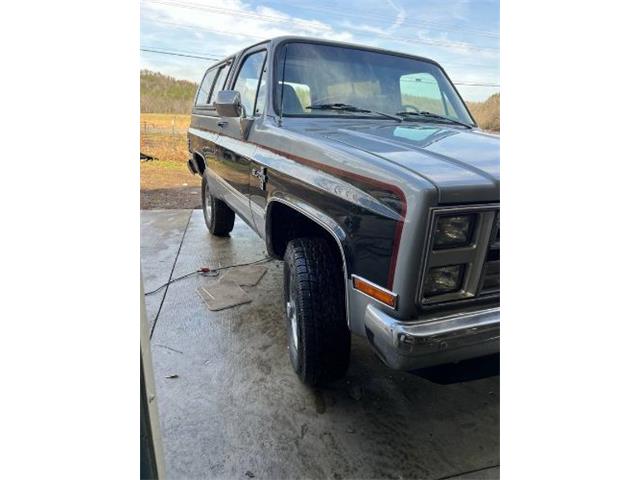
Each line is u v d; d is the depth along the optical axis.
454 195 1.39
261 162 2.57
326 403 2.20
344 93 2.73
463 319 1.48
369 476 1.78
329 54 2.82
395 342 1.42
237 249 4.70
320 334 2.04
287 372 2.45
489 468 1.84
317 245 2.12
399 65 2.97
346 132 2.21
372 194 1.57
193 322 3.02
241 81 3.38
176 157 11.34
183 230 5.50
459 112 3.06
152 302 3.32
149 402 1.07
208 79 4.66
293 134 2.24
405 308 1.44
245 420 2.06
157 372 2.42
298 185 2.07
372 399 2.25
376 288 1.52
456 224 1.43
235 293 3.48
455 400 2.28
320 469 1.80
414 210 1.38
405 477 1.78
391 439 1.98
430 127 2.52
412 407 2.21
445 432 2.04
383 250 1.50
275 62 2.75
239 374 2.42
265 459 1.84
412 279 1.42
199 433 1.97
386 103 2.82
